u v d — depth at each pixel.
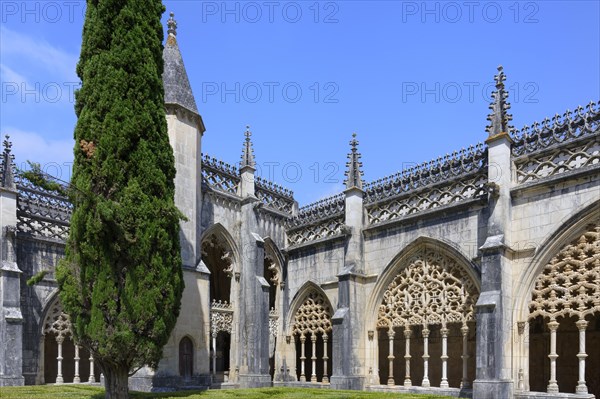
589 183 16.00
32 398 14.38
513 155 18.33
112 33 16.12
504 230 17.41
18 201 21.91
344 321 21.91
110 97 15.51
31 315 21.34
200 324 21.86
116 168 15.07
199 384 21.33
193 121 23.19
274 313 27.22
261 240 25.47
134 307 14.54
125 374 14.76
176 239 15.98
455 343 27.53
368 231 23.20
